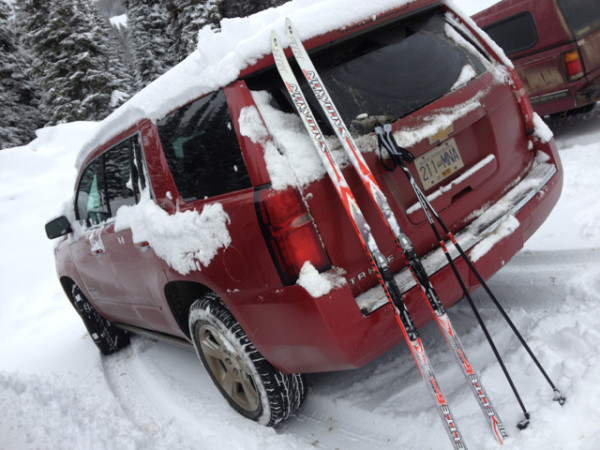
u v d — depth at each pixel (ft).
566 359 6.98
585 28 18.75
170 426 9.25
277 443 7.79
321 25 6.78
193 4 80.79
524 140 8.73
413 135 7.08
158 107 8.14
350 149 6.32
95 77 79.36
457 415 6.91
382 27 7.47
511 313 9.02
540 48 19.42
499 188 8.14
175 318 9.59
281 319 6.73
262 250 6.53
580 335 7.57
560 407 6.20
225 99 6.92
